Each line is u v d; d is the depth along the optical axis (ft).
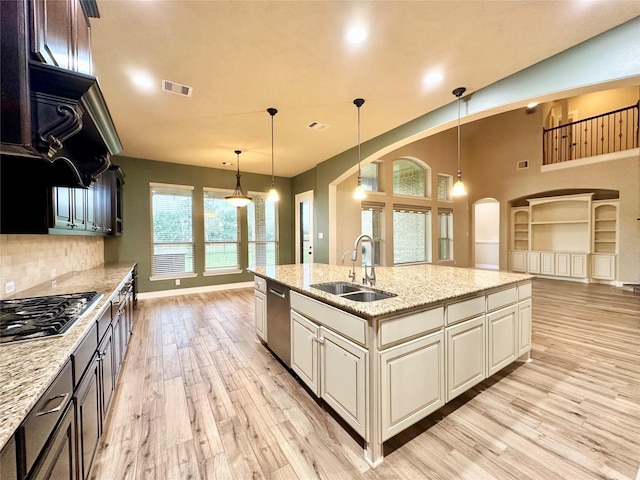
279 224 22.34
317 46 7.16
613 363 8.54
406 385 5.34
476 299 6.84
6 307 5.32
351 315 5.34
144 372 8.36
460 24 6.52
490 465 4.90
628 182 19.85
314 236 19.61
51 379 2.95
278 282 8.39
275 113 10.83
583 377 7.76
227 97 9.61
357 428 5.23
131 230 16.80
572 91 7.74
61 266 9.50
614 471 4.71
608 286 20.43
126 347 9.50
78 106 3.92
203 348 10.12
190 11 5.90
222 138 13.60
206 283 19.31
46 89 3.52
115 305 7.21
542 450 5.21
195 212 18.90
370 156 14.23
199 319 13.41
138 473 4.78
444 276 8.73
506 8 6.10
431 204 24.68
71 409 3.70
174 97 9.53
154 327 12.31
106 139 5.82
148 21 6.14
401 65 8.04
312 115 11.12
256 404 6.77
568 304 15.37
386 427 5.04
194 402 6.85
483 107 9.43
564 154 24.72
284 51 7.32
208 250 19.51
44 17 3.49
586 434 5.59
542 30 6.82
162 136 13.23
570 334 10.88
